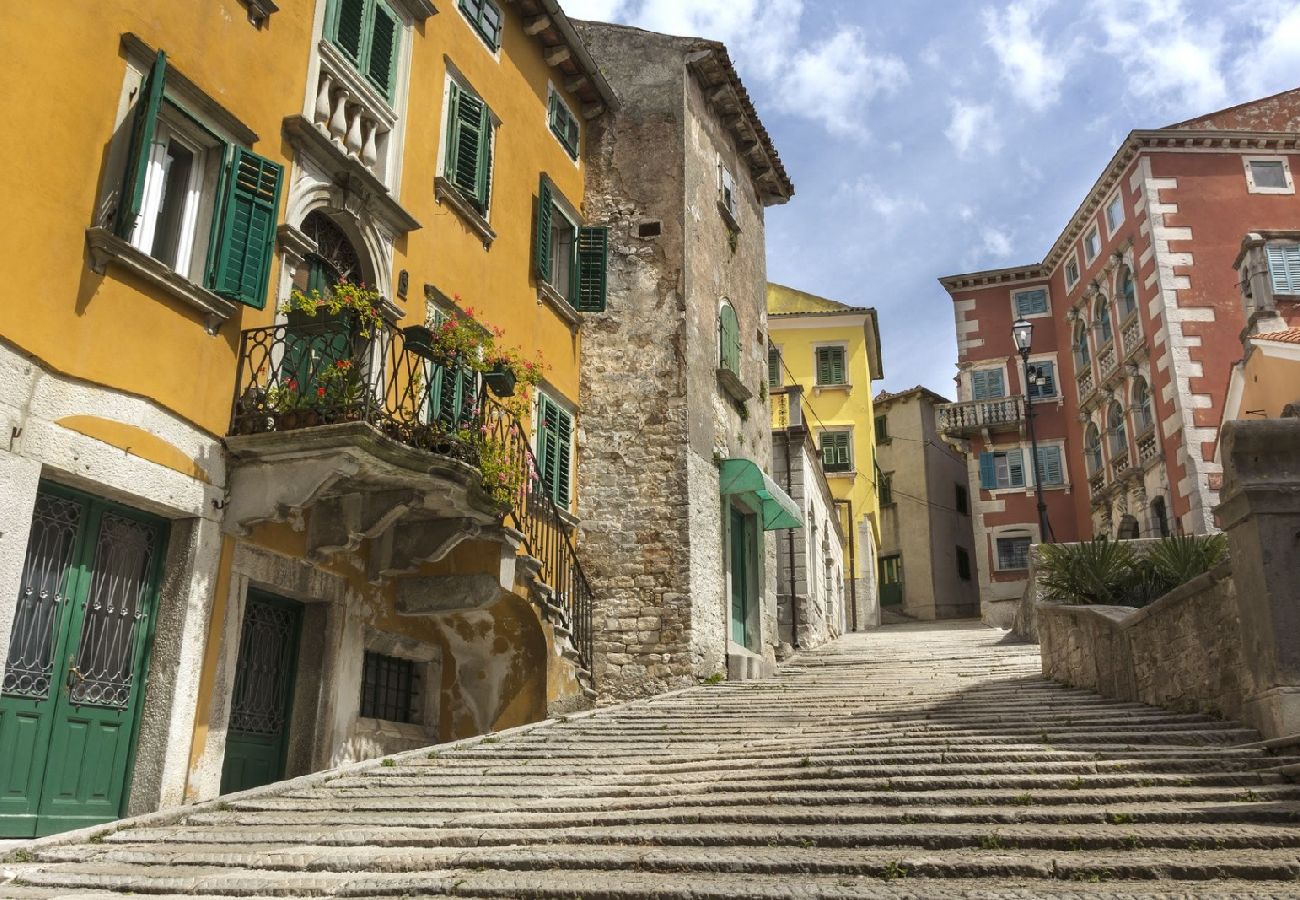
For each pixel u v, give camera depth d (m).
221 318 9.83
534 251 16.36
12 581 7.59
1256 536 7.67
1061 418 37.22
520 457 13.17
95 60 8.82
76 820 8.23
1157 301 30.12
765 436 22.30
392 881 5.64
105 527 8.79
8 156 7.96
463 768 9.41
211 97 9.98
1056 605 12.50
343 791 8.62
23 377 7.87
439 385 12.64
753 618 19.45
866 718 10.41
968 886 4.70
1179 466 28.73
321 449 9.38
